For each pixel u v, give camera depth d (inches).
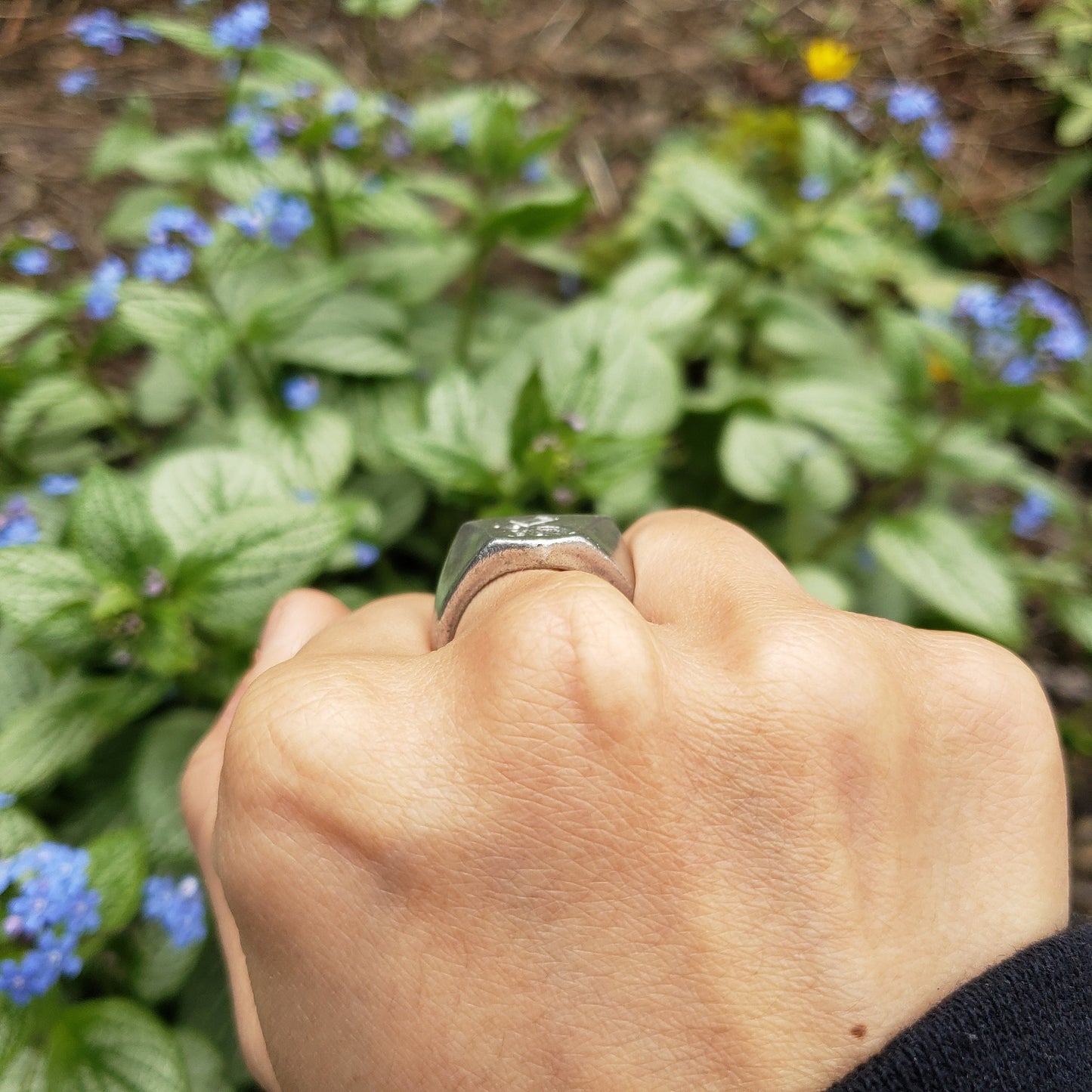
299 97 14.0
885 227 19.0
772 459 14.3
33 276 14.3
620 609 5.9
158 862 10.4
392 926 6.0
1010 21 25.8
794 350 16.6
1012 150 23.6
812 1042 5.8
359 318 14.8
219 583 9.8
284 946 6.2
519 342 13.5
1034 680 6.4
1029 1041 5.7
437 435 11.8
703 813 5.9
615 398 13.1
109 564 9.7
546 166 17.6
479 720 5.9
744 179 21.4
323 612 8.3
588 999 5.9
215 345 11.7
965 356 12.3
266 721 6.1
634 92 24.8
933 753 6.2
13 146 20.9
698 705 6.0
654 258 16.4
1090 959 5.9
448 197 14.8
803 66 25.3
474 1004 6.0
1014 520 14.5
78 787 11.4
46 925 8.6
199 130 21.6
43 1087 9.2
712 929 5.9
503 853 5.9
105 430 15.9
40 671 11.2
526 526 6.7
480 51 25.0
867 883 6.0
